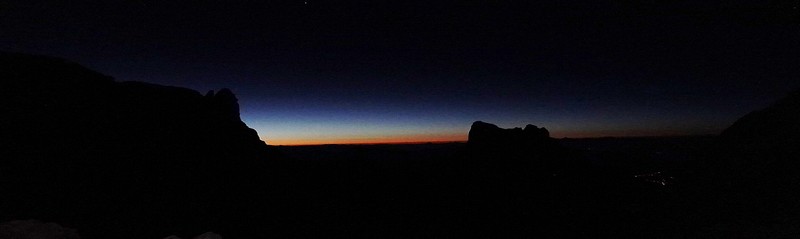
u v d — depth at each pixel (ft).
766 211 22.71
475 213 67.56
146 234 39.60
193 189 54.85
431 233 57.52
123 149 53.83
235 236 47.52
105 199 42.11
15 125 45.32
